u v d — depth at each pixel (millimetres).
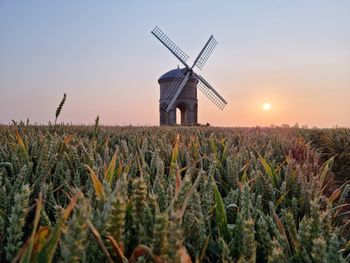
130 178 1778
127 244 1066
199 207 1299
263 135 6703
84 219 681
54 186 1918
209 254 1308
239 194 1749
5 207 1312
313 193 2000
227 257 1057
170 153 2953
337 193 1998
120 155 2488
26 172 1792
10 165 1990
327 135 12734
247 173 2689
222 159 3086
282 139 5586
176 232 751
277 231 1250
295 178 2342
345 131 13039
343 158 9789
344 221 2018
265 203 2021
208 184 1646
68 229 737
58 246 991
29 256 762
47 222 1093
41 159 1941
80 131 6777
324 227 1265
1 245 1030
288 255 1153
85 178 2115
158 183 1446
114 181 1820
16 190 1464
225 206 1618
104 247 819
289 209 1947
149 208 1091
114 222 894
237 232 1192
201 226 1192
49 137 2682
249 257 1027
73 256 659
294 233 1297
